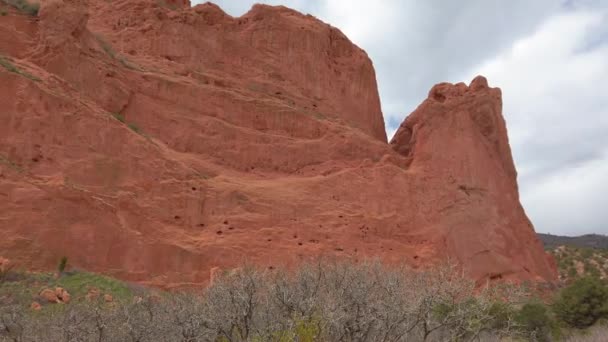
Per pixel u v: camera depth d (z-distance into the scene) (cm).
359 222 3500
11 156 2498
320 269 1559
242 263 2642
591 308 2433
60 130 2681
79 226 2417
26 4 3183
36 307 1778
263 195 3288
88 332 1245
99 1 4378
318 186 3594
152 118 3416
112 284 2223
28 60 2967
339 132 4081
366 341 1120
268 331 1136
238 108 3809
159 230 2739
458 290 1206
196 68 4088
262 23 4653
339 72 4991
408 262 3462
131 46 3991
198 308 1324
